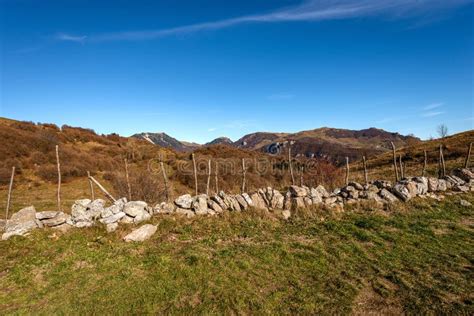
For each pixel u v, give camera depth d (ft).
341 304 19.66
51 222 31.89
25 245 28.60
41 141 109.81
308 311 19.02
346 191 43.62
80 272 24.29
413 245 29.14
